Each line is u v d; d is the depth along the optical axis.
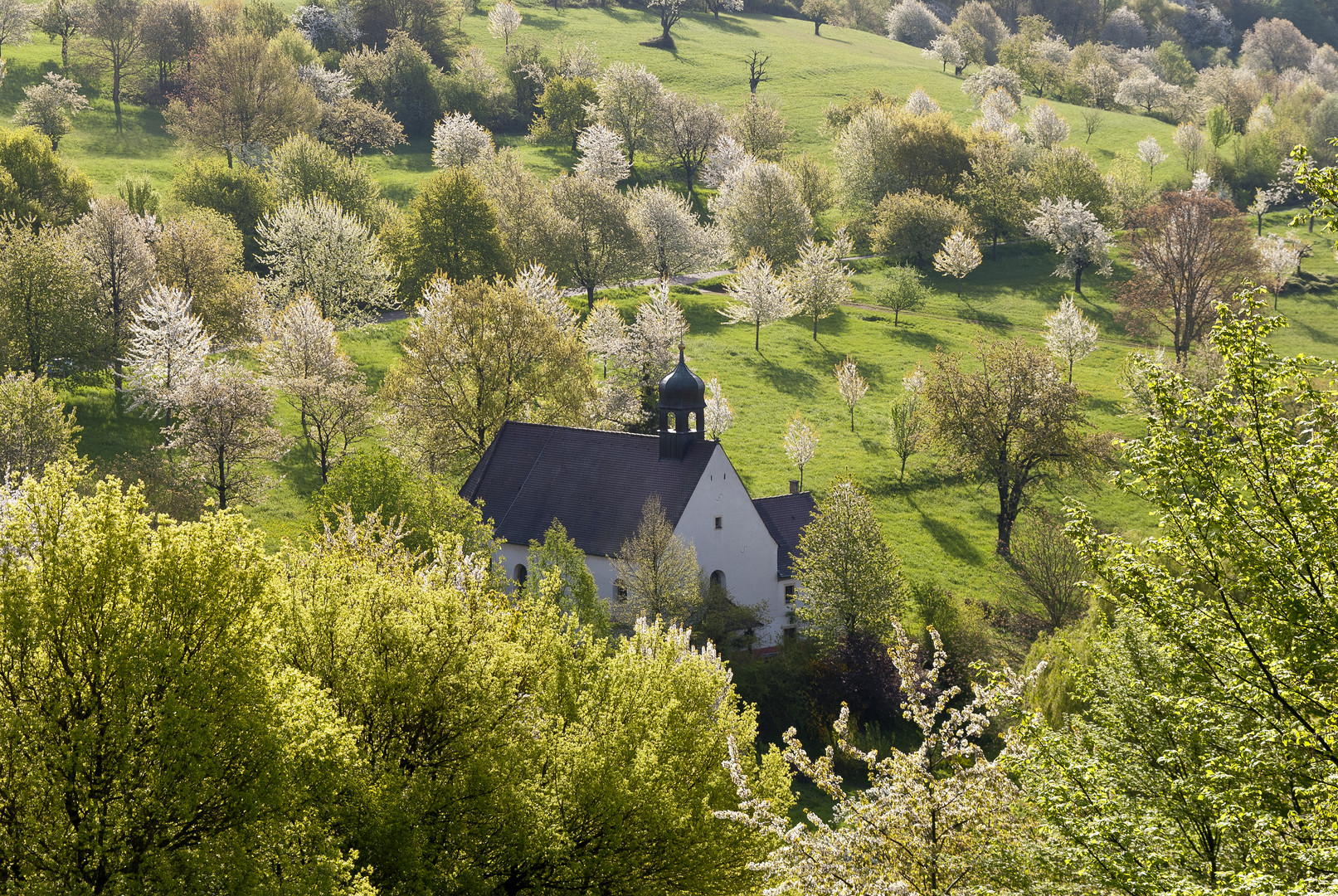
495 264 100.62
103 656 17.55
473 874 21.02
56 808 16.89
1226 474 13.76
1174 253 104.69
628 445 57.94
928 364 98.12
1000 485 69.81
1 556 18.27
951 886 14.02
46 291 73.38
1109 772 14.95
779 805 25.06
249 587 18.89
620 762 23.67
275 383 71.06
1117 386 95.56
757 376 93.56
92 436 68.25
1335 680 12.91
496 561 49.53
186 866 16.94
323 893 16.91
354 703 21.80
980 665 15.83
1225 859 13.27
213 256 85.56
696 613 51.66
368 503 50.06
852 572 52.25
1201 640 13.72
